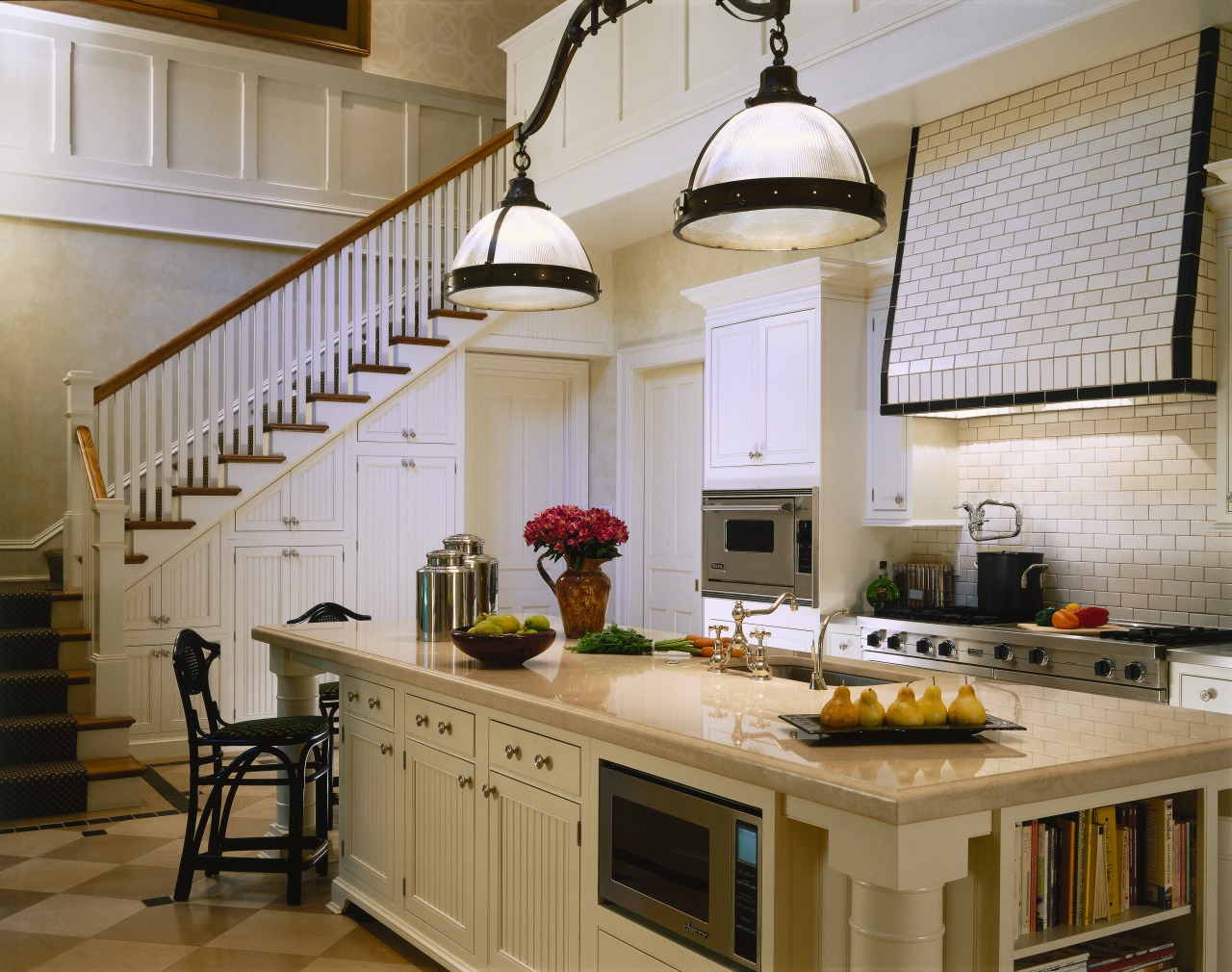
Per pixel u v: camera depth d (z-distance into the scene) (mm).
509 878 2904
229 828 4719
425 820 3307
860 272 5199
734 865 2176
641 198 6254
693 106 5598
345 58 8008
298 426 6398
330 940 3529
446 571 3932
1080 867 2230
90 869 4219
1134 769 2096
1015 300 4367
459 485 7059
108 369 6988
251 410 6641
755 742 2209
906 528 5480
